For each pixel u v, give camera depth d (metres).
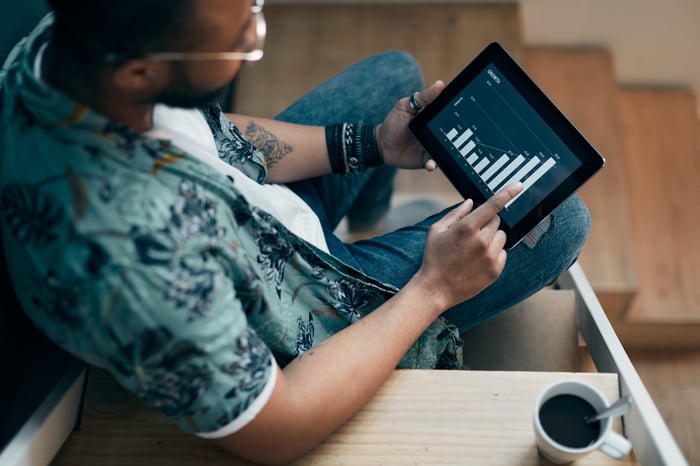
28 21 0.96
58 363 0.93
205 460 0.89
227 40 0.69
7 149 0.72
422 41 2.07
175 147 0.72
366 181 1.32
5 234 0.71
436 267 0.93
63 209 0.67
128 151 0.69
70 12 0.64
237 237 0.78
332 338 0.87
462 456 0.87
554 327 1.23
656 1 2.11
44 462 0.86
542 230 1.06
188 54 0.67
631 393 0.88
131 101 0.71
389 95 1.24
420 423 0.90
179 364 0.70
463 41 2.06
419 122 1.08
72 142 0.69
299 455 0.84
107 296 0.66
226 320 0.72
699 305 2.05
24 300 0.72
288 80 2.03
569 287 1.31
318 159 1.13
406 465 0.87
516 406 0.90
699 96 2.35
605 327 1.06
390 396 0.92
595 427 0.82
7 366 0.81
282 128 1.12
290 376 0.82
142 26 0.64
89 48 0.66
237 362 0.73
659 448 0.80
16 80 0.76
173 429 0.91
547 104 1.01
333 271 0.94
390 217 1.67
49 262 0.67
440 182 1.80
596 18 2.18
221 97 0.79
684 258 2.12
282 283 0.90
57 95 0.68
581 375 0.93
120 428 0.92
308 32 2.09
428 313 0.91
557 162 1.00
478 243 0.92
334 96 1.23
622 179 2.12
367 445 0.88
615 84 2.23
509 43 2.06
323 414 0.81
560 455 0.81
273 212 0.94
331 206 1.22
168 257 0.68
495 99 1.04
